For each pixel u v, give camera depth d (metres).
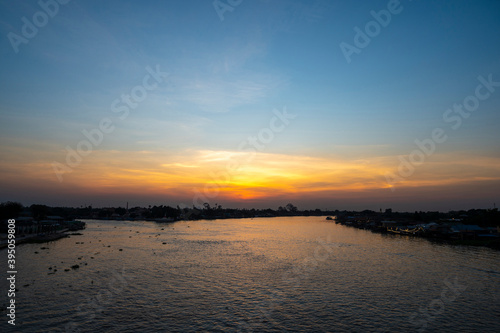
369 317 38.69
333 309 41.19
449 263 71.00
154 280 54.44
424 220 182.62
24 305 41.12
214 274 59.56
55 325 35.22
